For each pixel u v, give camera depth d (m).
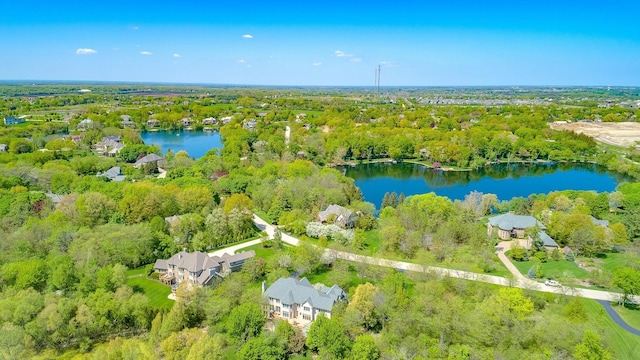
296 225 167.75
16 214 159.25
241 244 158.88
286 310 111.75
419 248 146.12
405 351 94.38
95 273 115.75
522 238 166.50
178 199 176.75
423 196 187.38
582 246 148.75
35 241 135.50
